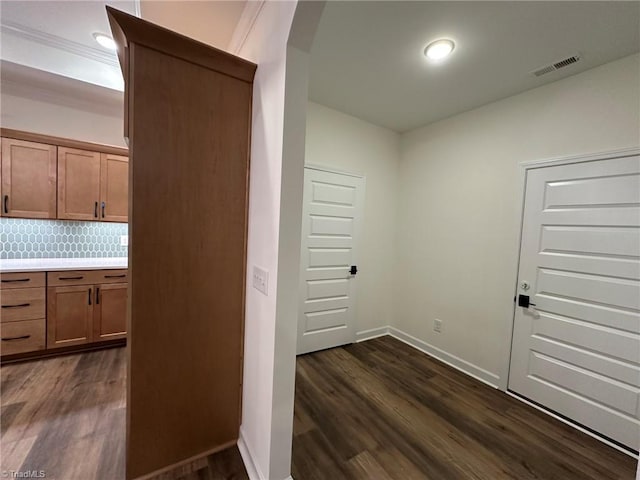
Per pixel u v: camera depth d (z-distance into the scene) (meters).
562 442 1.85
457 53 1.91
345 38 1.79
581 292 2.03
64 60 2.35
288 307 1.33
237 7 1.67
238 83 1.54
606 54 1.83
